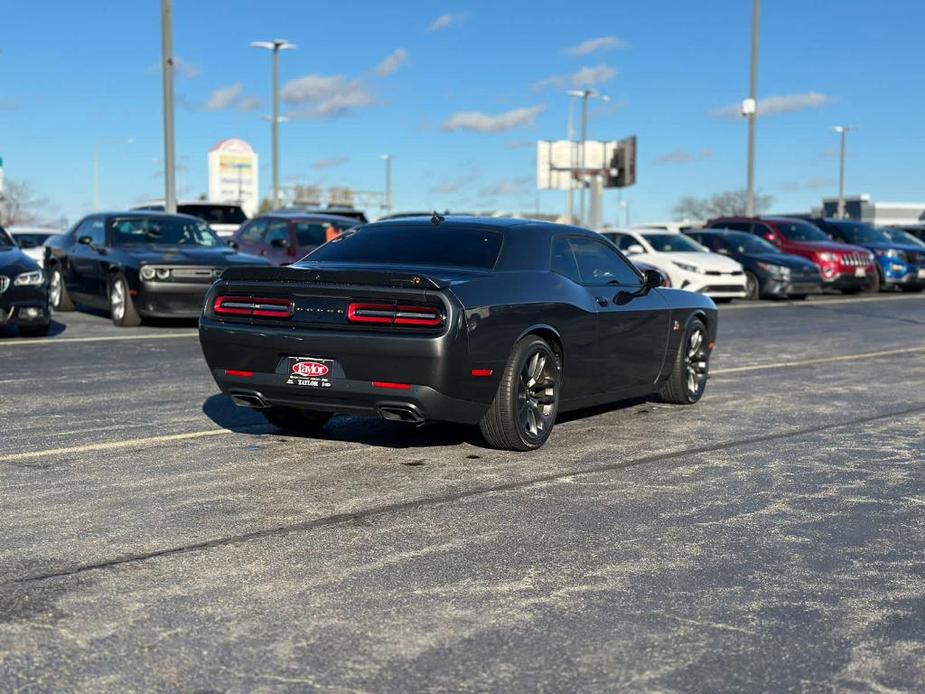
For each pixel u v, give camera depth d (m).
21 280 12.17
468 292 6.06
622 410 8.30
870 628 3.74
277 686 3.19
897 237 27.47
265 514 5.06
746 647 3.55
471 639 3.57
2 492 5.43
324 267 6.41
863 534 4.91
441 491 5.55
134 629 3.62
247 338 6.25
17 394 8.54
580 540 4.71
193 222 15.52
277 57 43.38
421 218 7.23
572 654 3.46
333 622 3.70
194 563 4.31
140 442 6.73
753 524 5.04
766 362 11.66
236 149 80.38
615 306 7.39
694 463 6.36
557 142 59.03
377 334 5.95
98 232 15.33
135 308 13.95
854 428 7.61
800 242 24.39
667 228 26.12
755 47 31.31
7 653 3.41
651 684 3.25
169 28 22.08
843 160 65.88
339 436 7.00
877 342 14.05
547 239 7.06
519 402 6.46
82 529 4.78
